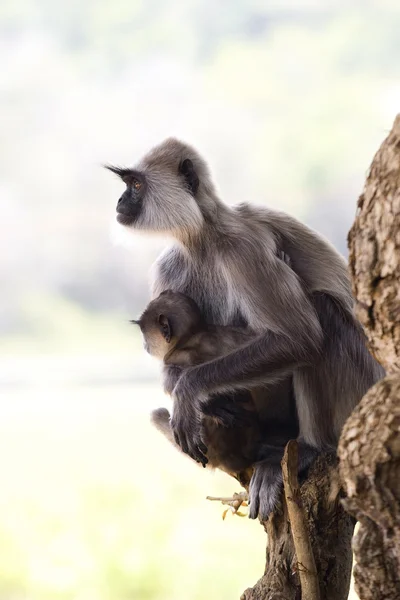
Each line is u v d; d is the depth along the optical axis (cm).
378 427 356
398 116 387
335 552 527
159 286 698
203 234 647
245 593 531
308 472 566
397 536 359
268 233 636
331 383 617
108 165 692
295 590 522
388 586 369
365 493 357
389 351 386
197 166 666
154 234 661
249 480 617
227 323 660
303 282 633
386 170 382
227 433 599
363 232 389
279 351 604
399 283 377
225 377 606
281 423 652
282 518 545
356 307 395
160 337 650
